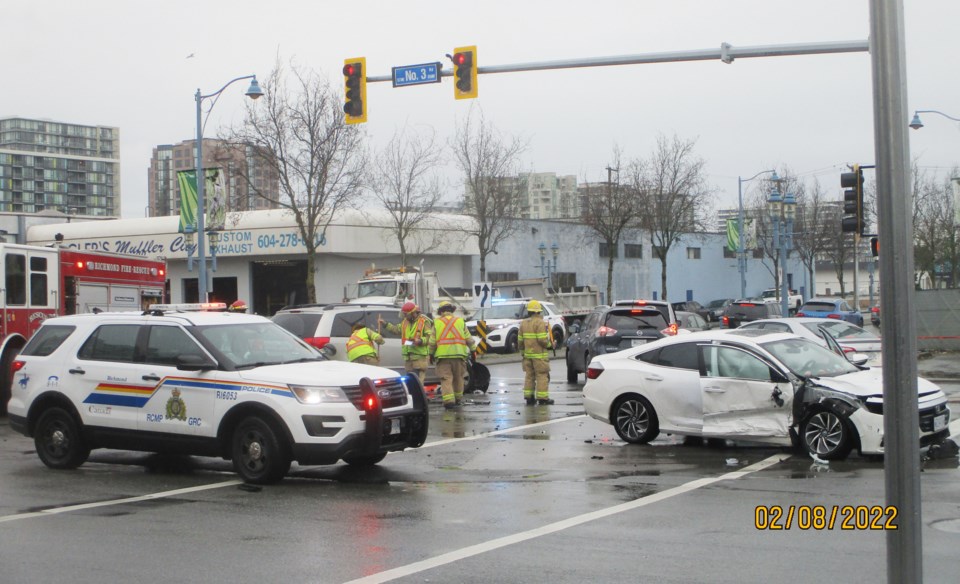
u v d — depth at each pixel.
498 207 48.00
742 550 7.53
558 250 55.19
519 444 13.66
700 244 73.88
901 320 4.37
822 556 7.31
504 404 19.16
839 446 11.42
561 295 45.69
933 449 11.66
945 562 7.10
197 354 11.07
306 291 47.47
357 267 47.91
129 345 11.62
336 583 6.78
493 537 8.09
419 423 11.55
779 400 12.05
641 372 13.40
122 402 11.42
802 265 83.75
